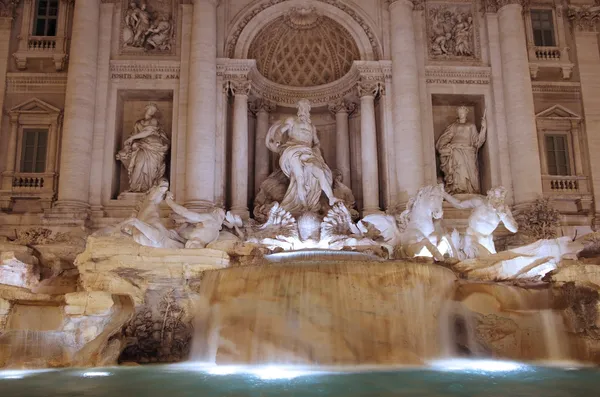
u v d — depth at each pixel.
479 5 27.25
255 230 22.22
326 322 13.06
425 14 27.08
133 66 25.41
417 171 23.88
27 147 25.30
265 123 27.08
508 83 25.69
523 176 24.44
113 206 23.95
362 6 26.48
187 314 14.68
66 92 24.30
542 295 14.36
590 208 25.75
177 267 14.50
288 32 27.23
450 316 14.28
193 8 25.61
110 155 24.50
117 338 14.02
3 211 24.33
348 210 23.75
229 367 12.59
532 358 13.91
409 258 16.61
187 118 24.64
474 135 25.78
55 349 13.10
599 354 13.27
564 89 27.16
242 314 13.55
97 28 25.16
